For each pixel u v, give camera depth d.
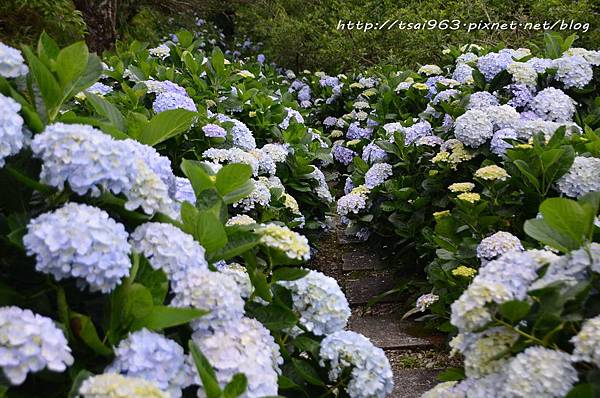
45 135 1.44
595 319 1.48
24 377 1.17
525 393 1.49
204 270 1.55
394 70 7.23
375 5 8.91
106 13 7.43
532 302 1.64
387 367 1.81
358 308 3.84
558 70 4.39
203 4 11.00
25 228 1.39
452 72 5.97
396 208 3.98
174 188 1.83
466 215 3.09
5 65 1.59
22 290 1.46
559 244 1.79
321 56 9.53
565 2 7.61
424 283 3.64
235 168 1.93
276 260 1.76
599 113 4.26
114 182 1.46
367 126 6.21
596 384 1.46
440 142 4.23
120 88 4.57
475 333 1.66
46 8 6.40
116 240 1.36
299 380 1.83
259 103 4.81
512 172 3.23
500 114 3.76
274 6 10.92
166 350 1.38
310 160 4.52
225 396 1.35
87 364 1.40
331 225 4.93
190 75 5.04
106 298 1.45
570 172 3.01
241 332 1.55
